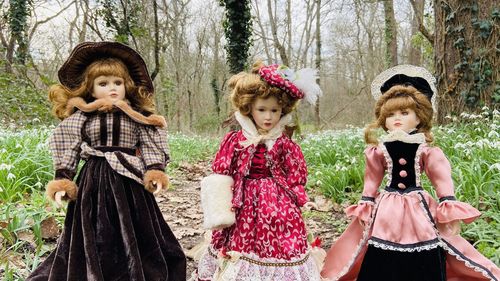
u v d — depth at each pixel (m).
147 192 3.23
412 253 2.89
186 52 33.66
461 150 5.85
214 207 3.02
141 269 2.94
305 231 3.13
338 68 41.75
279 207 3.04
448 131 7.00
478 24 8.46
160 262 3.09
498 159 5.06
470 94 8.54
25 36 16.98
